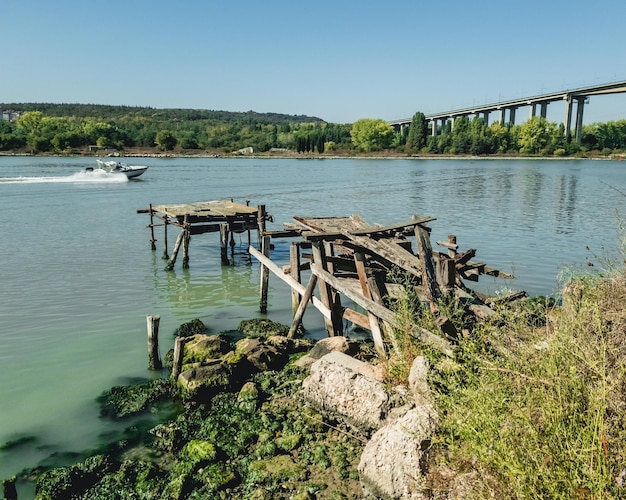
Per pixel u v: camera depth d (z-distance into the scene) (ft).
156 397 35.68
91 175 226.58
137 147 545.85
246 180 235.40
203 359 40.65
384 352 35.17
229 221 79.10
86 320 52.47
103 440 31.01
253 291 64.18
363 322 39.58
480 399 16.65
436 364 25.98
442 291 34.09
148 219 116.88
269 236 54.54
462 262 43.14
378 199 163.53
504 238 94.73
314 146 579.07
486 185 210.59
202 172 291.17
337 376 29.12
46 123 543.80
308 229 53.36
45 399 36.11
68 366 41.57
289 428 29.68
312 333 48.70
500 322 29.50
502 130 520.01
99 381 38.99
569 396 15.52
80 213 124.36
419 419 21.26
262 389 35.55
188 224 74.84
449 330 28.35
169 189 186.09
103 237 96.32
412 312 32.86
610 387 14.96
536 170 309.83
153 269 74.69
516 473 13.82
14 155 440.04
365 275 38.58
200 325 49.93
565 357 17.01
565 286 35.99
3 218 115.14
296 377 37.04
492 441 15.05
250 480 25.39
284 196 170.71
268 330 48.70
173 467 27.55
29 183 199.82
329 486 24.29
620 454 13.74
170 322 52.37
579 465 13.34
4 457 29.55
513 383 17.42
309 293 45.37
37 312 54.70
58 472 27.30
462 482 16.76
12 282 65.77
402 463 20.38
